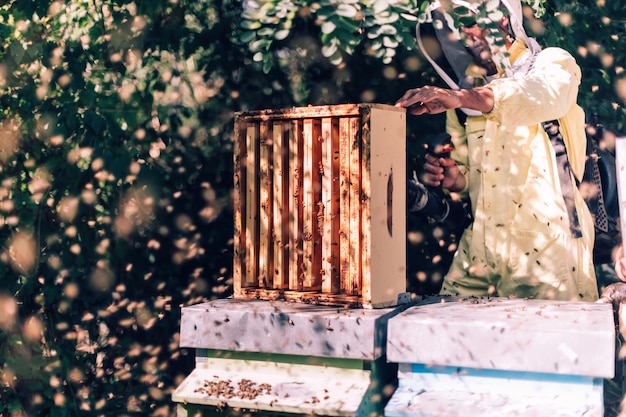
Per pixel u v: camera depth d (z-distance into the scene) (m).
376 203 2.03
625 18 3.64
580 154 2.63
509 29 2.59
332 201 2.07
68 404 3.06
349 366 1.92
